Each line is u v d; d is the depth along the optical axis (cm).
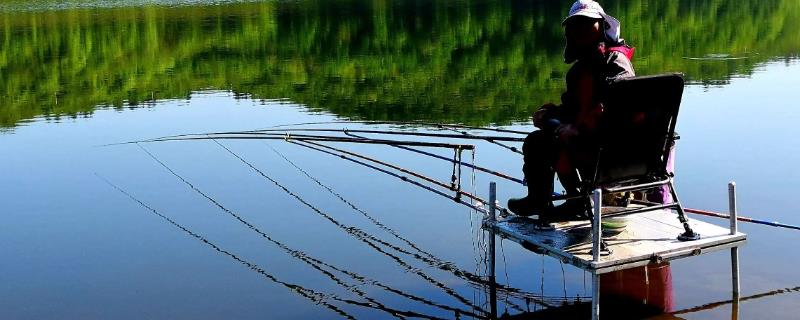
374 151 1110
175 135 1284
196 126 1364
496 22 2886
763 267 661
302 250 755
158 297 664
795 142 1048
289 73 2006
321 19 3175
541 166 589
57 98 1753
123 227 841
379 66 2073
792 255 682
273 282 685
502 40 2458
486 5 3384
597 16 548
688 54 2011
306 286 675
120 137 1287
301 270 708
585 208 608
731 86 1481
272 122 1380
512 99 1534
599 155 548
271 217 855
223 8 3750
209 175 1030
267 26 3023
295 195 925
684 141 1074
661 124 555
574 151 561
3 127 1407
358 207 870
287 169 1040
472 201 857
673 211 669
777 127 1135
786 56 1886
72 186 1002
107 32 2959
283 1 4006
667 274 657
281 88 1770
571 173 576
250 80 1903
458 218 819
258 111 1491
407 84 1773
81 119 1466
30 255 768
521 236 594
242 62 2230
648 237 579
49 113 1548
